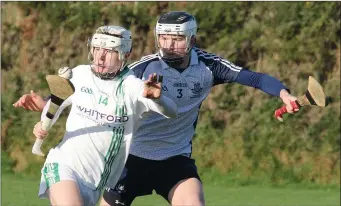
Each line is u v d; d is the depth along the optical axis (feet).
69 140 46.62
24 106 48.19
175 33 51.88
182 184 52.24
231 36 125.29
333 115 121.29
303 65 123.75
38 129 47.57
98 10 128.47
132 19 127.75
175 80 53.01
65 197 44.09
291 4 123.75
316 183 119.03
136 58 127.65
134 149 53.52
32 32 130.62
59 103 46.01
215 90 123.85
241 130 122.21
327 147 120.57
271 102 122.42
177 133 53.62
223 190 112.37
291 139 120.98
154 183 54.03
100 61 46.47
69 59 129.29
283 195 108.47
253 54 125.08
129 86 46.70
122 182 54.13
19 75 129.80
